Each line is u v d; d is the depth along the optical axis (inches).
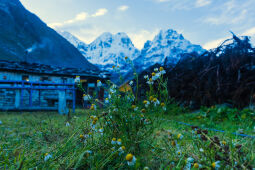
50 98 628.7
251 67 257.8
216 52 298.5
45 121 182.1
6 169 57.9
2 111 312.3
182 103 319.6
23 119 214.2
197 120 210.4
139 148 66.6
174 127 152.3
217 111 221.0
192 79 318.0
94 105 73.9
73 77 721.6
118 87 76.2
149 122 70.9
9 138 108.5
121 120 69.1
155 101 68.1
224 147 57.3
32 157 65.9
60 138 99.0
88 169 58.3
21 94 349.1
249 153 61.0
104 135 70.1
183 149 68.9
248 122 177.8
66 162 60.9
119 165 57.6
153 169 58.1
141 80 298.2
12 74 602.5
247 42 271.9
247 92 250.8
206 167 49.6
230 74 273.7
